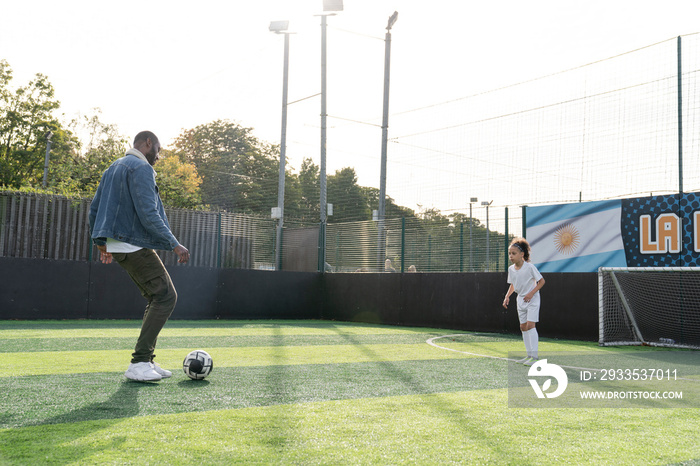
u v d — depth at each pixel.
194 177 33.25
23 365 5.24
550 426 3.08
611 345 9.27
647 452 2.59
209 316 14.01
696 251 9.07
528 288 6.33
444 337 10.09
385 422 3.10
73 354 6.17
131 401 3.55
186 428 2.87
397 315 13.57
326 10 16.53
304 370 5.29
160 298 4.35
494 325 11.53
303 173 25.20
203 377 4.48
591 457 2.50
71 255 13.89
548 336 10.65
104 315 12.57
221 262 14.80
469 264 12.16
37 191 15.33
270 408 3.43
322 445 2.60
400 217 13.71
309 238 16.12
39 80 37.34
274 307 14.92
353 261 14.92
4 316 11.62
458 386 4.47
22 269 11.84
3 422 2.95
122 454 2.38
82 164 19.03
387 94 17.42
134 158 4.27
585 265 10.30
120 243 4.18
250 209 24.20
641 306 9.49
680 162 9.23
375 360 6.24
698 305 9.03
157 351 6.77
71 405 3.40
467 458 2.44
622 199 9.88
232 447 2.53
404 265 13.55
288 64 17.72
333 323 13.87
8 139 36.88
